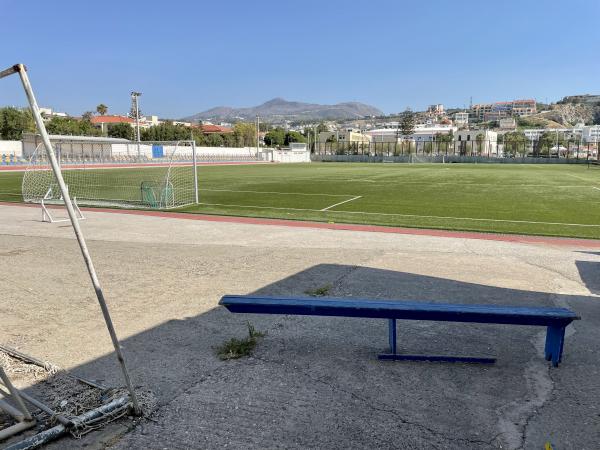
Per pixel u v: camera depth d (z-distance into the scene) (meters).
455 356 4.34
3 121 69.69
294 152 85.75
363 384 3.93
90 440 3.15
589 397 3.73
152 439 3.16
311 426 3.32
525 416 3.46
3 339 4.86
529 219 13.84
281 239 10.48
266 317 5.49
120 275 7.38
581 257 8.65
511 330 5.11
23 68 2.52
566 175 37.38
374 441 3.15
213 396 3.71
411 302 4.40
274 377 4.04
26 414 3.24
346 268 7.77
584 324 5.29
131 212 15.52
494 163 74.88
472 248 9.48
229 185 26.77
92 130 86.69
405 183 28.53
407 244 9.91
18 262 8.29
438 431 3.27
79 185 26.45
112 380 3.96
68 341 4.81
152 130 97.00
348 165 63.66
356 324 5.28
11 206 17.31
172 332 5.04
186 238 10.66
